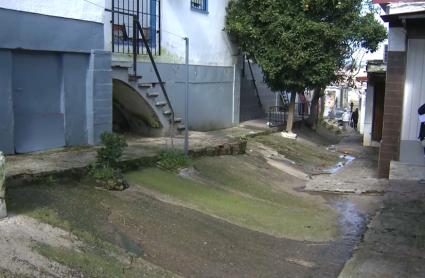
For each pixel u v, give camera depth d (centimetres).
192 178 917
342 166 1425
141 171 862
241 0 1574
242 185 966
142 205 701
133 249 555
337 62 1527
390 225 689
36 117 858
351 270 552
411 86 1052
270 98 2119
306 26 1458
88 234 554
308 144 1712
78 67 924
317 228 770
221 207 794
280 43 1505
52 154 839
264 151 1368
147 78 1210
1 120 780
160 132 1197
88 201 658
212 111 1552
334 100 3881
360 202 946
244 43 1603
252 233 700
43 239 507
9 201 587
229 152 1181
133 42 1104
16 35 791
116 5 1134
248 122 1836
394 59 1049
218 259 586
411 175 947
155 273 510
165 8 1270
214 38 1534
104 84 964
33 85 850
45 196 633
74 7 891
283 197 952
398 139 1070
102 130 968
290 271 585
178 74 1343
